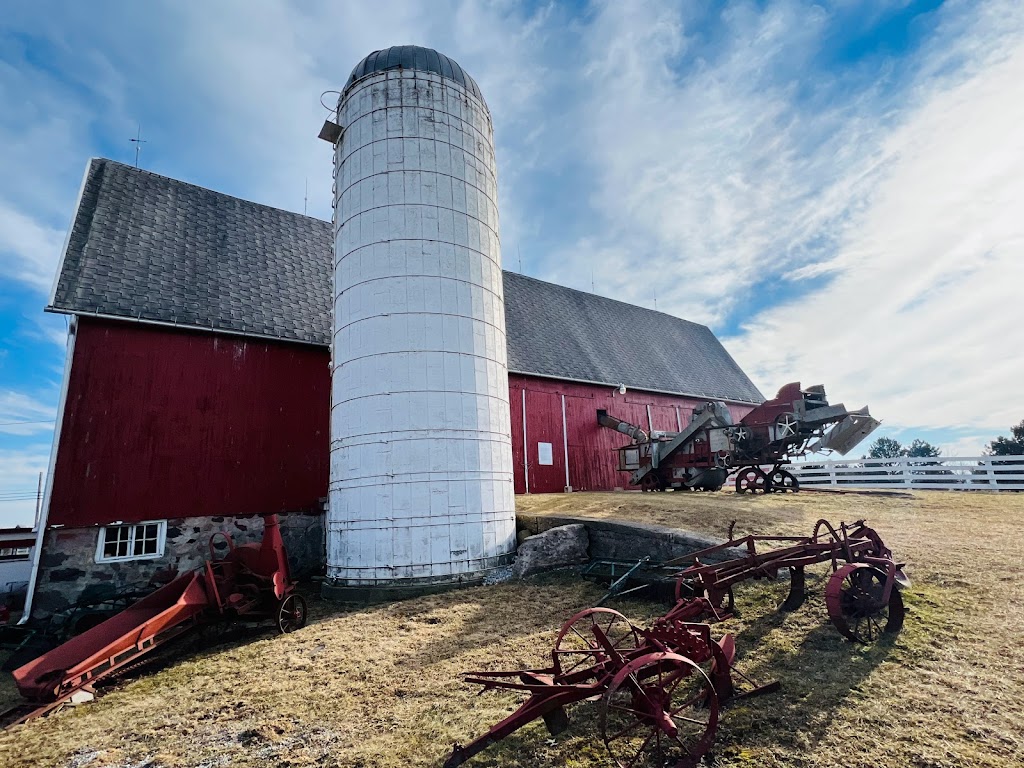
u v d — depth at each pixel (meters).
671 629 5.09
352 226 12.78
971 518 12.34
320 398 15.60
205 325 13.96
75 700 6.86
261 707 6.25
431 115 13.00
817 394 16.19
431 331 11.96
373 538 11.14
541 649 7.23
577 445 21.09
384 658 7.48
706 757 4.42
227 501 13.64
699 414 18.61
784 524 11.82
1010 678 5.29
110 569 12.00
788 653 6.23
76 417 12.12
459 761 4.22
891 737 4.51
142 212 15.77
